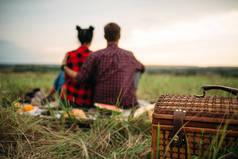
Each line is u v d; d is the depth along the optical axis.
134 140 2.31
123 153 2.00
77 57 3.36
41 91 4.02
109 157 1.99
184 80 6.75
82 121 2.62
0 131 2.19
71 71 3.19
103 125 2.45
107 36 3.12
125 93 3.03
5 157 1.96
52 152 2.04
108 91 3.01
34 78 5.91
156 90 5.08
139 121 2.61
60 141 2.18
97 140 2.24
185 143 1.58
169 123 1.60
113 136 2.31
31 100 3.66
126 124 2.48
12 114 2.38
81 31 3.45
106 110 2.76
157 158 1.64
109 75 3.00
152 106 2.90
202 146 1.56
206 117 1.53
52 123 2.63
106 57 3.03
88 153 2.04
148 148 2.11
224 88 1.84
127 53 3.15
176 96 1.91
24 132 2.28
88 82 3.28
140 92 5.44
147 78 7.81
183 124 1.57
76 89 3.29
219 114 1.52
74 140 2.19
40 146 2.16
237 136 1.49
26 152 2.07
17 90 3.79
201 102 1.73
